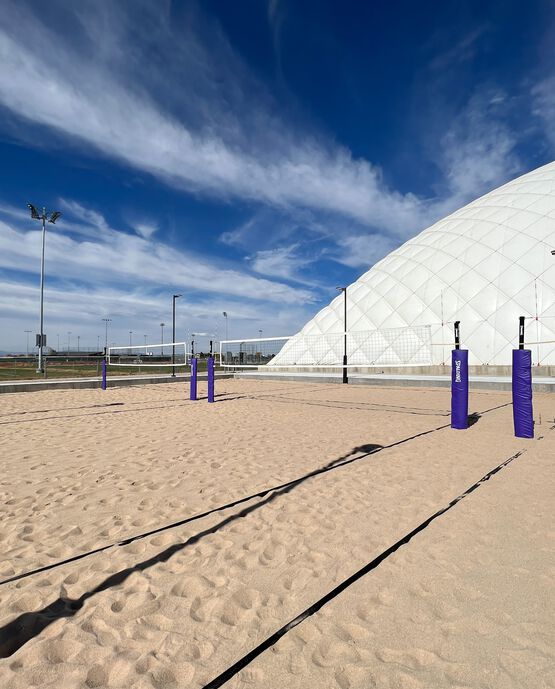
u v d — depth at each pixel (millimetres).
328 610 1960
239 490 3730
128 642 1759
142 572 2334
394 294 21656
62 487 3852
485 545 2617
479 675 1547
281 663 1620
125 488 3826
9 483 3979
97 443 5805
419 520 3025
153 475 4223
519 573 2279
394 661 1627
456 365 6922
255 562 2438
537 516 3080
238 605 2016
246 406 10359
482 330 18000
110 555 2539
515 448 5398
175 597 2088
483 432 6566
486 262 19250
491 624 1846
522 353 6160
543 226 18719
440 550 2555
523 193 21188
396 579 2229
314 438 6094
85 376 23312
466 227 21688
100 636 1799
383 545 2633
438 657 1644
